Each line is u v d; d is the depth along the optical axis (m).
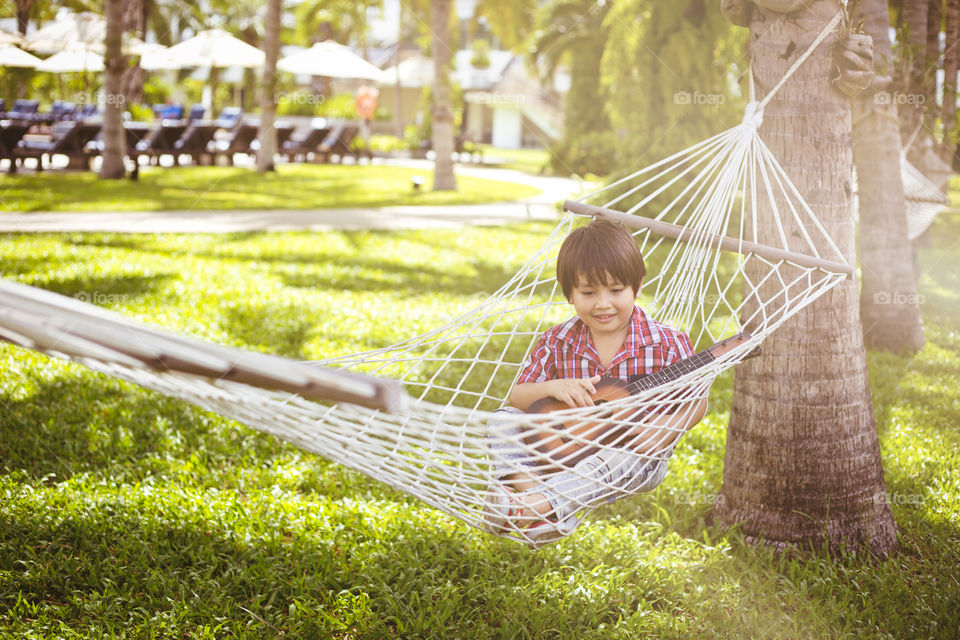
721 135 3.31
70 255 9.51
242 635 2.83
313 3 35.78
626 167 13.45
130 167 21.95
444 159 19.70
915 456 4.61
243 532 3.57
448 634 2.89
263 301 7.91
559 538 2.69
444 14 19.31
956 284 10.11
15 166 19.08
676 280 3.21
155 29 33.84
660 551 3.47
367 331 6.91
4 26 20.28
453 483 2.55
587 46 25.94
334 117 33.50
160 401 5.25
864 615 3.05
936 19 10.33
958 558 3.51
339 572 3.25
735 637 2.88
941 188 10.30
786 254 3.09
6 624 2.89
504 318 7.56
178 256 10.04
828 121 3.45
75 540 3.47
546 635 2.92
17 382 5.43
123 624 2.91
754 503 3.63
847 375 3.56
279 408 1.94
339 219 14.12
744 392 3.67
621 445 2.65
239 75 35.41
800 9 3.39
